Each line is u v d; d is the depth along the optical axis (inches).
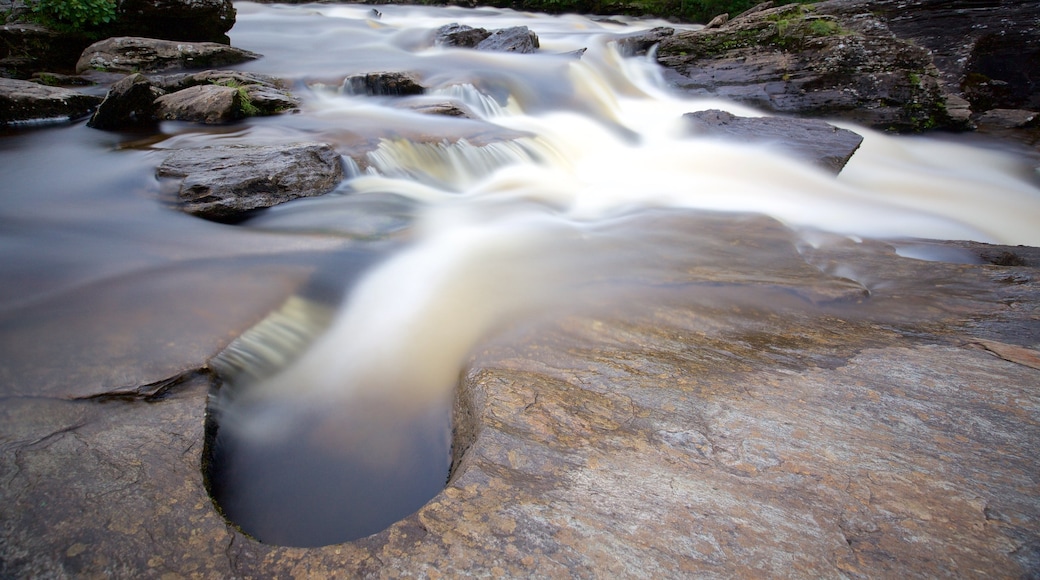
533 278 205.6
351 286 198.2
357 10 968.3
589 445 119.1
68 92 372.5
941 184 415.5
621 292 191.0
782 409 129.9
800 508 103.4
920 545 95.7
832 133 414.3
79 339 152.0
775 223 260.2
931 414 128.0
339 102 416.8
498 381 139.8
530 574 91.7
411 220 258.7
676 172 368.5
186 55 464.1
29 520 101.5
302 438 136.2
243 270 198.2
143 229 226.8
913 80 530.9
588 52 609.9
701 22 1107.9
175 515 103.9
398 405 146.6
